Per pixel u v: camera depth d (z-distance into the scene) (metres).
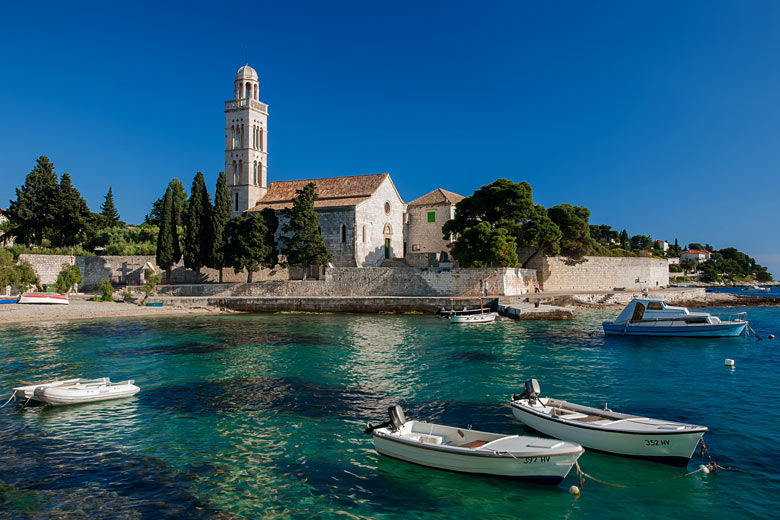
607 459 16.28
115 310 61.97
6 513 12.95
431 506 13.45
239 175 89.06
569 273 78.69
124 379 27.36
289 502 13.64
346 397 23.59
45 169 93.69
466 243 65.62
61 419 20.61
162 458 16.62
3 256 71.31
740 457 16.27
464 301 59.81
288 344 38.66
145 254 85.56
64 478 15.11
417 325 49.81
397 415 16.92
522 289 68.38
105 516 12.84
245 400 23.25
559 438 17.38
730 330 39.97
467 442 16.08
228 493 14.16
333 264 77.75
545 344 37.62
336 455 16.83
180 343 39.44
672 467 15.59
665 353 33.91
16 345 38.56
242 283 72.00
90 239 96.25
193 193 75.94
